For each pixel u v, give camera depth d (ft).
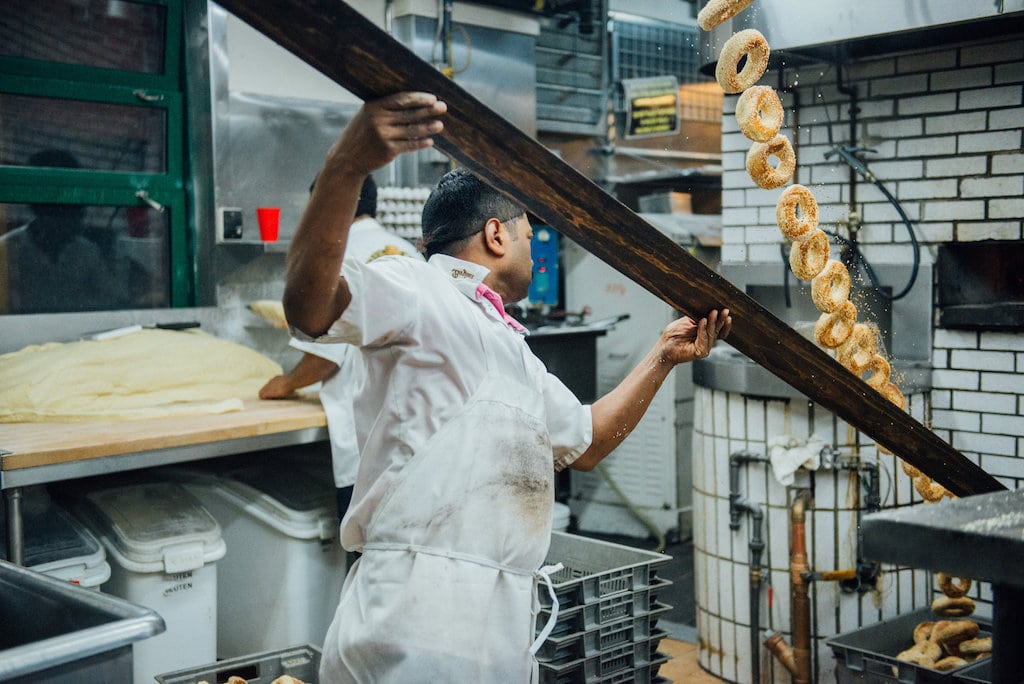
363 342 4.86
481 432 5.12
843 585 10.64
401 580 5.00
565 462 5.90
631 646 7.45
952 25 10.11
